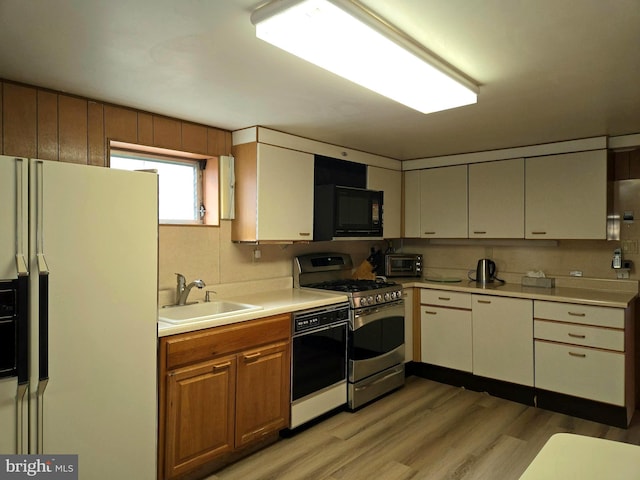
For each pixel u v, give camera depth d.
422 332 3.89
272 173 3.03
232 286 3.11
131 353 1.95
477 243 4.14
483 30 1.58
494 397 3.45
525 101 2.40
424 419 3.03
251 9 1.43
